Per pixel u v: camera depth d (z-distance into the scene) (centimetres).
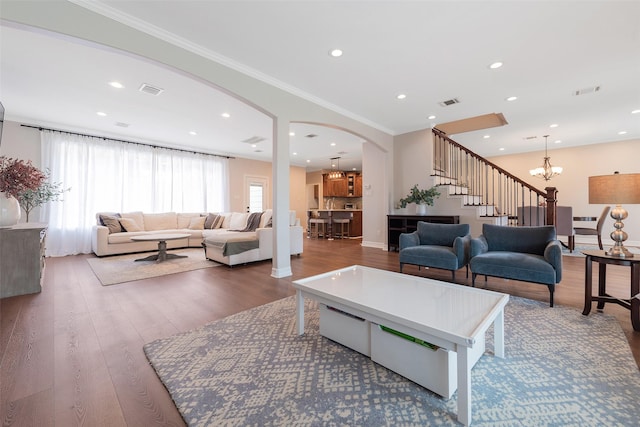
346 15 236
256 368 164
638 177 214
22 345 189
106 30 226
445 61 310
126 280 355
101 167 582
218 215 698
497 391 142
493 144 705
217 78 297
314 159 933
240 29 254
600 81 358
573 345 187
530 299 278
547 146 720
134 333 208
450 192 554
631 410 127
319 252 579
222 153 793
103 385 148
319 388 146
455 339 124
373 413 128
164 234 552
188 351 183
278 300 281
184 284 338
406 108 456
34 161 508
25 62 306
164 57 258
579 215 699
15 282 292
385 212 601
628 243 642
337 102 431
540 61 309
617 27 249
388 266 434
